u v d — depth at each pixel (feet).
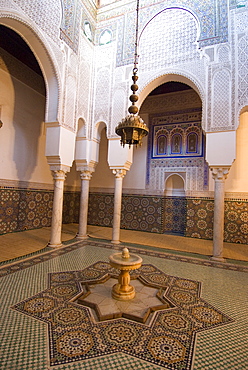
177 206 17.42
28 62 15.12
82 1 13.57
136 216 18.17
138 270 8.71
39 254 10.13
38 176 16.58
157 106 18.48
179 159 17.24
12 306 5.61
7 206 13.97
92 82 14.58
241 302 6.35
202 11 12.01
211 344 4.46
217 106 11.12
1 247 10.89
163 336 4.65
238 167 14.74
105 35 14.64
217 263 10.11
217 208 10.91
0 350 4.02
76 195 20.81
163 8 12.98
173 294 6.68
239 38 11.09
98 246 12.19
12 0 8.79
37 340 4.34
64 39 11.94
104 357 3.97
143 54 13.23
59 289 6.65
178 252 11.75
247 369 3.83
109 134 13.70
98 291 6.66
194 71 11.84
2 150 13.65
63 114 11.75
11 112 14.25
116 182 13.46
